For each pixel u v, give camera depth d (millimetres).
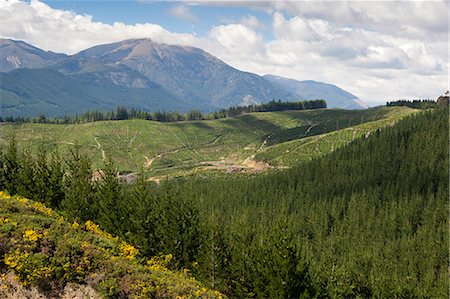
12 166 59344
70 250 30766
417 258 109688
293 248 42094
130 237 51031
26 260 27859
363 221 138375
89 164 59969
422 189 159625
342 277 66312
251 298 44562
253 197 166375
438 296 86125
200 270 47719
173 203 55500
